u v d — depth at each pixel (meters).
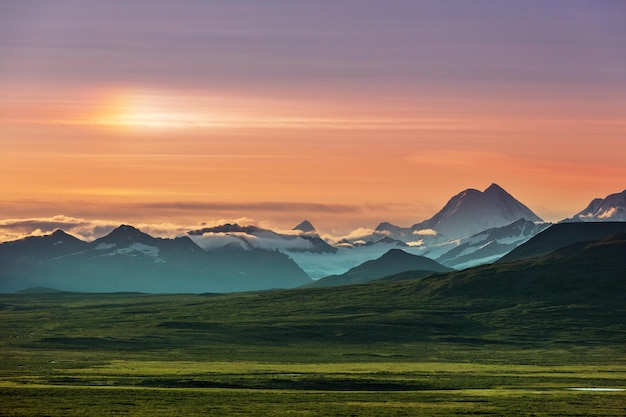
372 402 188.62
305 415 166.75
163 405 176.88
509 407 180.62
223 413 168.00
